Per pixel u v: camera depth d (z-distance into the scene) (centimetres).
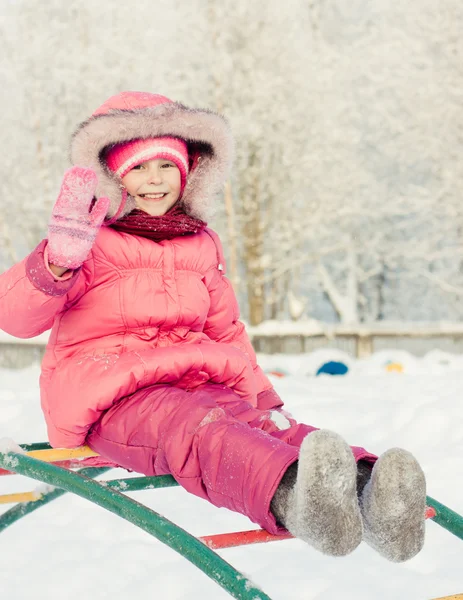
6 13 1675
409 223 1702
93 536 338
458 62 1574
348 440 466
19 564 304
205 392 214
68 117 1583
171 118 251
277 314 1900
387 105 1639
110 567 295
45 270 205
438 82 1587
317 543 164
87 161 246
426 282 1873
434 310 1977
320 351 994
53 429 225
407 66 1602
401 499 168
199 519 349
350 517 162
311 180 1597
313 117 1578
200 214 266
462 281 1769
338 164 1616
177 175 258
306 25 1823
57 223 203
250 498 178
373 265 2003
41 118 1603
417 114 1580
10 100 1614
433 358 1098
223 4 1560
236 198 1627
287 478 177
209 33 1559
